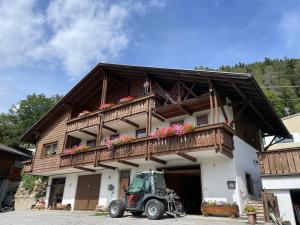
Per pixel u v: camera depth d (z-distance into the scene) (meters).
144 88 19.69
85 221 11.22
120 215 12.38
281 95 64.31
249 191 14.79
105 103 20.64
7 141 42.16
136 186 12.53
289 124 30.44
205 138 13.13
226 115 15.04
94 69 21.00
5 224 11.02
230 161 13.88
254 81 12.77
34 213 16.36
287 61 100.31
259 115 17.11
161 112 16.84
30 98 49.28
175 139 14.18
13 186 30.05
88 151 18.56
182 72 15.20
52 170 21.22
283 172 11.95
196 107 16.06
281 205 11.66
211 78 14.02
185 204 17.25
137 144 15.80
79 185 20.75
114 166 18.00
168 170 16.08
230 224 9.81
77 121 21.25
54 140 23.02
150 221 10.54
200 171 14.65
